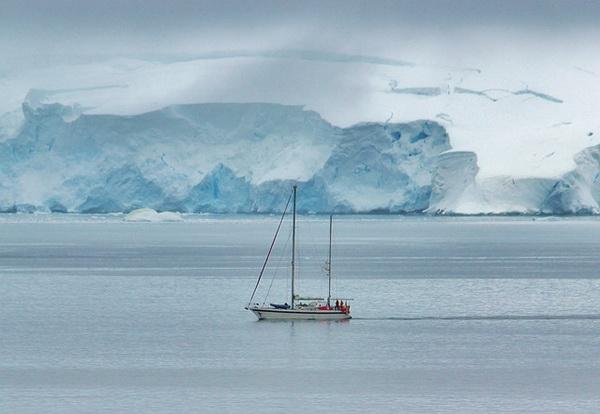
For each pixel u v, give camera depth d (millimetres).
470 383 193625
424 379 196875
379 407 175750
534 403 178875
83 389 187875
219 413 171375
